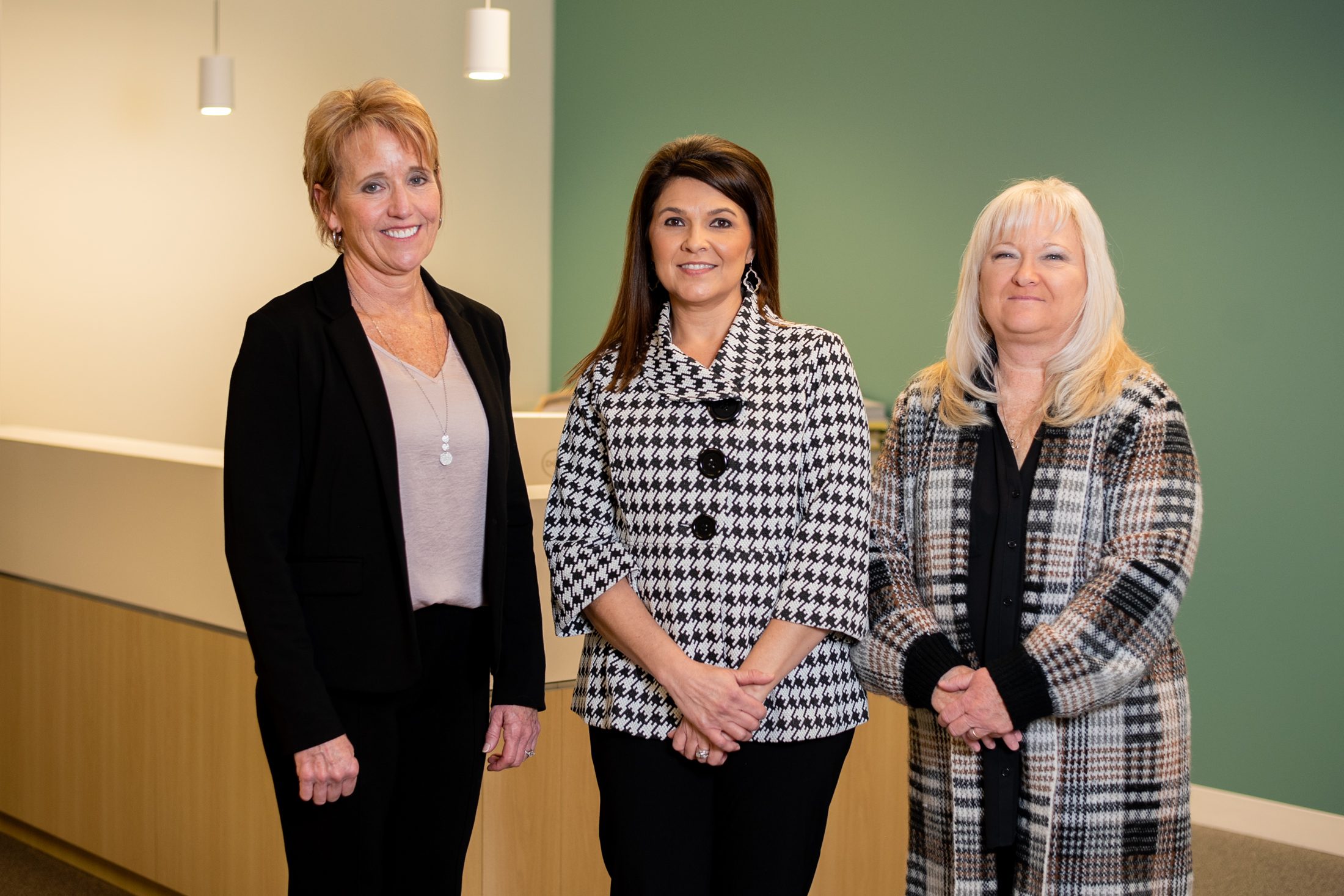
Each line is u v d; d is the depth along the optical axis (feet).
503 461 5.87
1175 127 13.39
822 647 5.75
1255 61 12.67
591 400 6.00
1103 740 5.61
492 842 7.93
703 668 5.47
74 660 10.40
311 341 5.43
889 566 6.04
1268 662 12.69
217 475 9.14
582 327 21.27
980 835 5.77
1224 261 13.00
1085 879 5.61
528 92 21.21
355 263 5.71
